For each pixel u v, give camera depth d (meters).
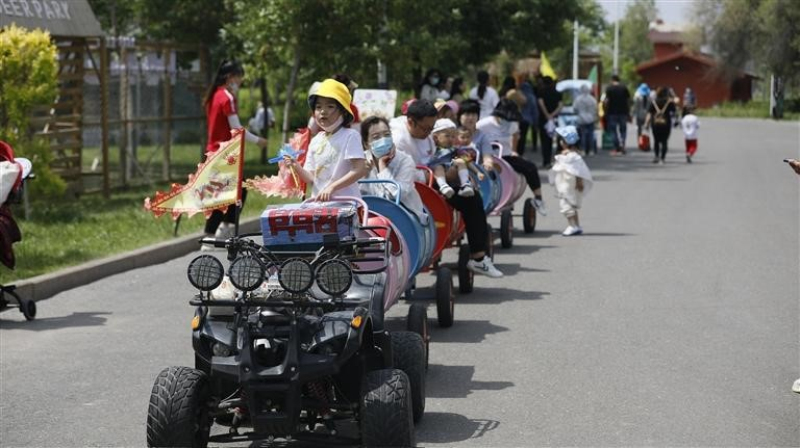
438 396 8.41
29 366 9.37
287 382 6.29
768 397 8.31
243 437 6.91
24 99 16.66
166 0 30.92
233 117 15.73
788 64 77.50
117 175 23.12
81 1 20.70
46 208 18.59
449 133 11.74
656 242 16.23
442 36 30.59
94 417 7.96
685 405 8.11
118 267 13.81
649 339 10.17
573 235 17.09
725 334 10.35
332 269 6.48
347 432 7.45
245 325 6.47
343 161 8.28
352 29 24.61
